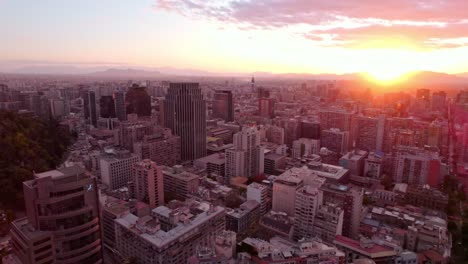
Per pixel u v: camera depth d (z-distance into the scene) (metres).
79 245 145.00
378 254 173.62
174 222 190.00
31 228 139.62
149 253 170.12
